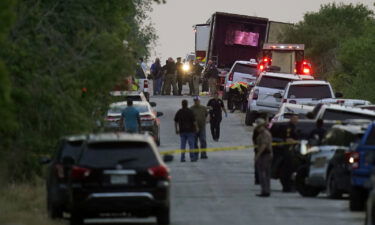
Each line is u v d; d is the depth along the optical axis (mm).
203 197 72500
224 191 76625
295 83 125688
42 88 68875
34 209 62656
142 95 123562
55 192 58000
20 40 68250
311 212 63656
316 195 74188
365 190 63312
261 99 139500
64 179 57688
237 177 87500
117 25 81375
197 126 102562
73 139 59188
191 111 101125
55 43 71438
